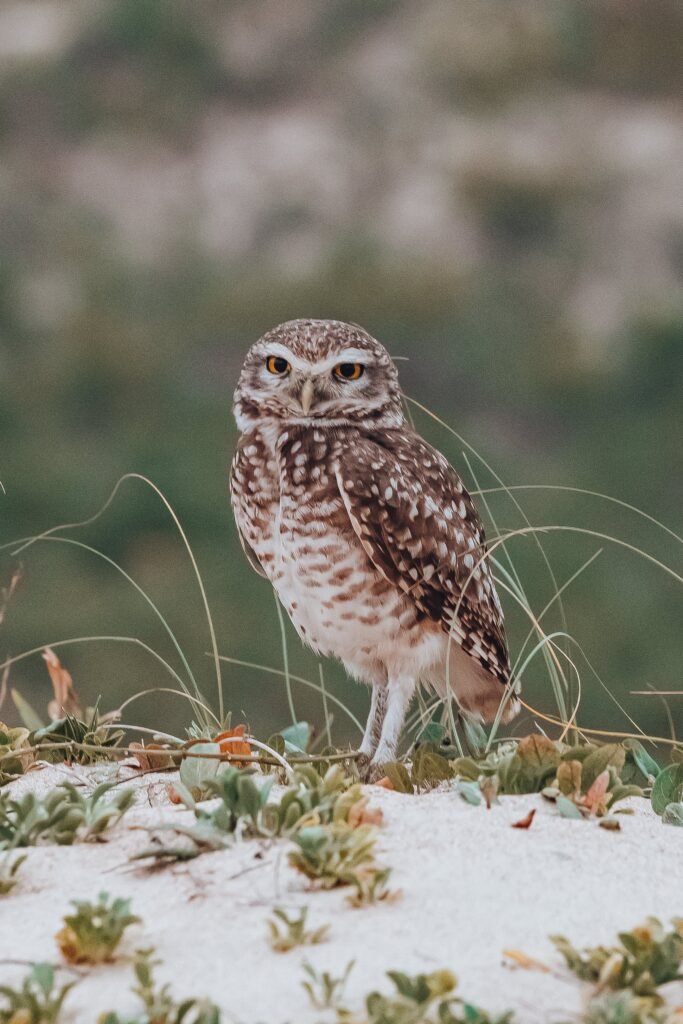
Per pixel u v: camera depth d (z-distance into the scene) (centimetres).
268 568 676
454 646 659
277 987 373
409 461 661
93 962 389
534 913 418
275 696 2044
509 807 501
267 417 673
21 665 2339
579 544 2753
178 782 542
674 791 543
